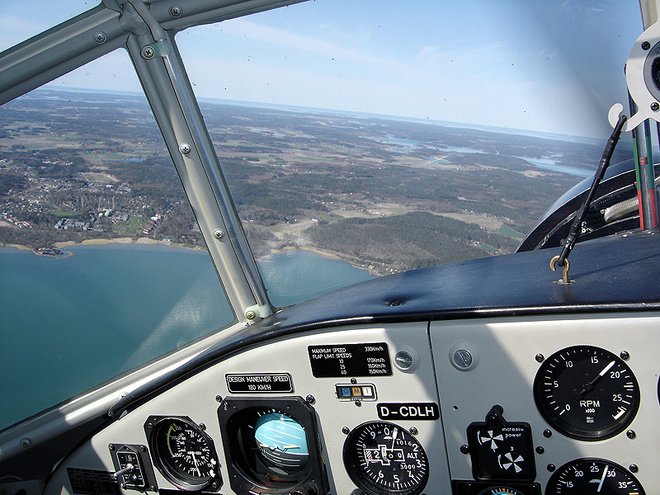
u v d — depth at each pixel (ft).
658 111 1.61
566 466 1.81
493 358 1.78
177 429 2.15
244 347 1.99
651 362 1.66
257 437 2.11
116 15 1.99
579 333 1.69
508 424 1.81
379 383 1.89
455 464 1.90
